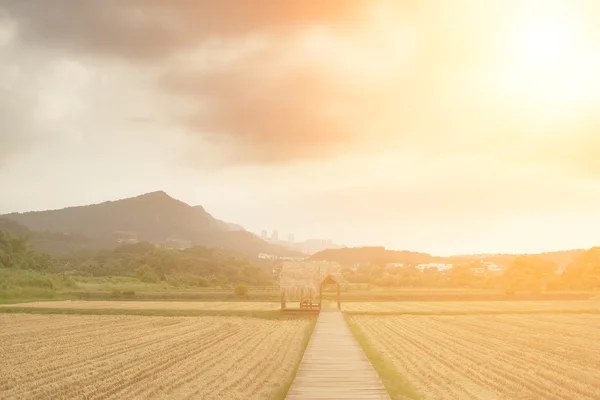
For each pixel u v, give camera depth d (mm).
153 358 34812
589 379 28672
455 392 25766
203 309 75312
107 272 170875
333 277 74125
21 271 127312
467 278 163500
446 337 46125
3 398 24688
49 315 67125
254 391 26016
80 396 25016
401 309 78812
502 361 34031
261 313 70062
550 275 159250
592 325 56594
